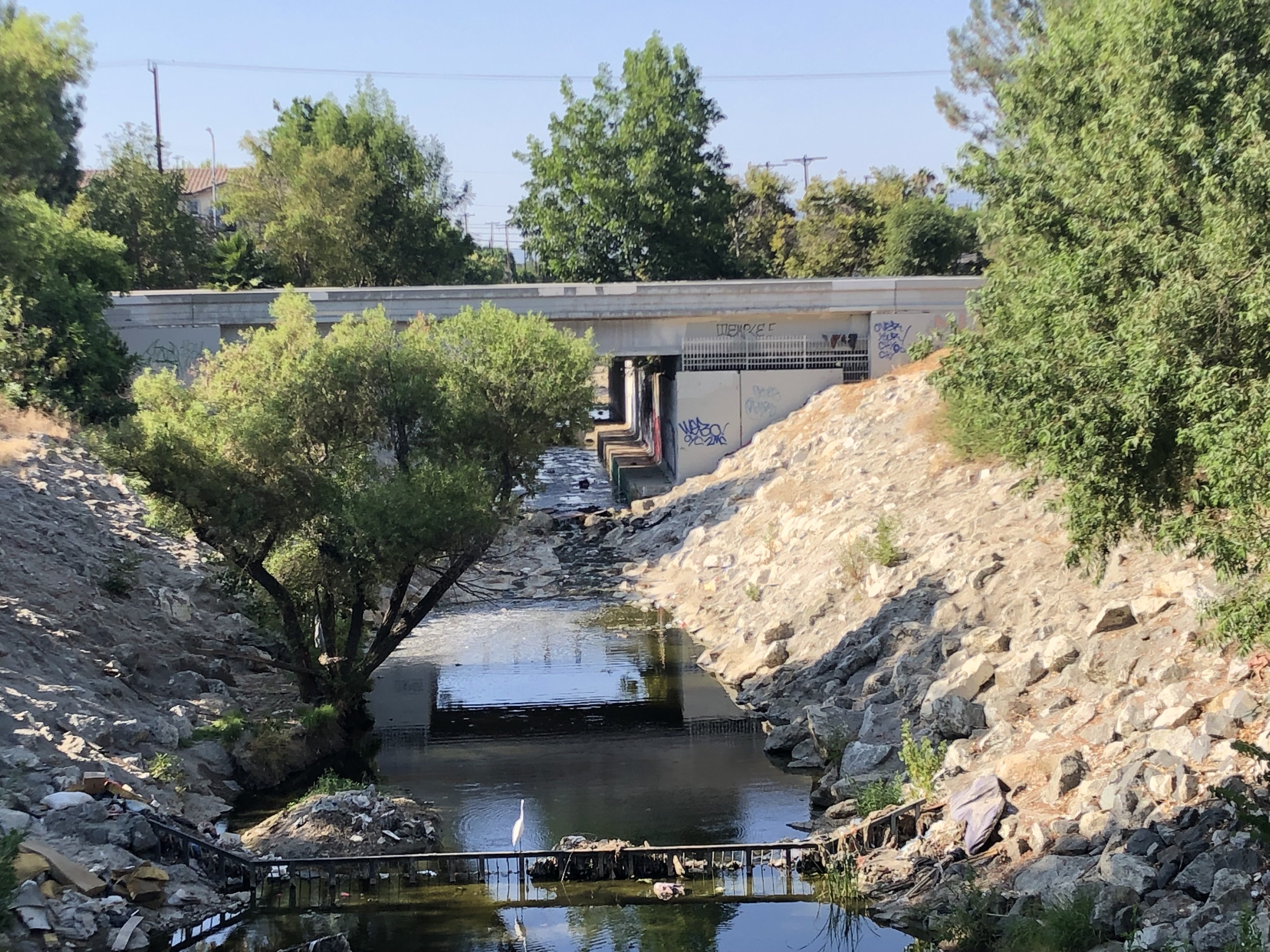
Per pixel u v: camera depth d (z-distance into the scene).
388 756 23.56
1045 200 16.11
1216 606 13.34
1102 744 16.95
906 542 28.94
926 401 39.94
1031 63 18.66
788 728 23.34
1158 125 13.44
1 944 13.78
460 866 17.78
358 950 15.30
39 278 41.91
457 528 23.25
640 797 20.75
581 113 63.91
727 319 49.09
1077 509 14.02
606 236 64.06
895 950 14.77
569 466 64.38
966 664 21.09
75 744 19.06
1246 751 13.52
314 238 66.19
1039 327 14.31
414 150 74.50
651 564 40.84
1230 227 11.90
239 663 27.39
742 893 16.80
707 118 64.88
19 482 32.38
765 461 44.19
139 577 30.08
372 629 31.30
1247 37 13.56
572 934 15.67
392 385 24.41
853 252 76.50
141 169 65.38
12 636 22.08
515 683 28.62
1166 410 12.70
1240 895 12.48
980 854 16.11
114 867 16.05
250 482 22.50
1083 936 13.14
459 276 74.56
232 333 46.94
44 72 23.66
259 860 17.27
